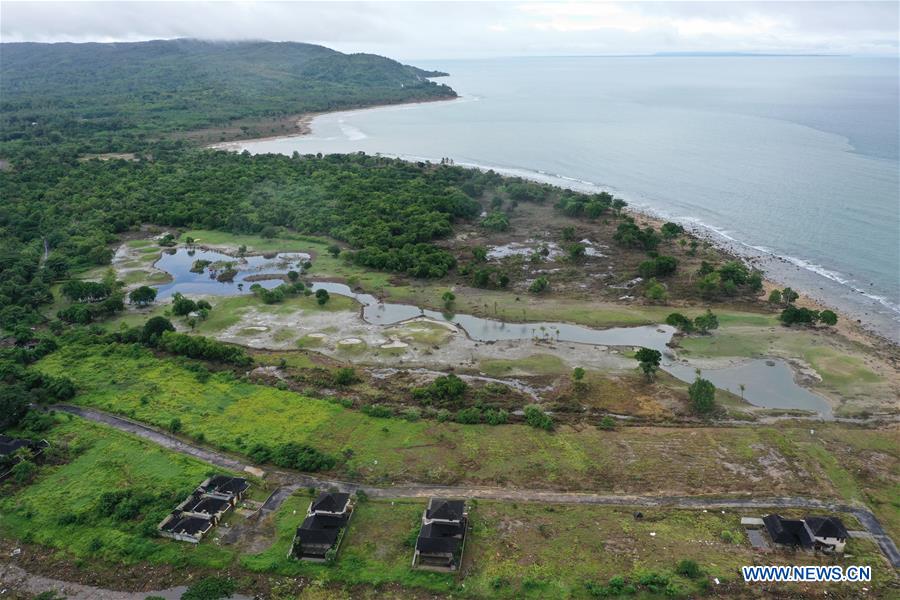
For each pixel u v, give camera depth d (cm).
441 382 9856
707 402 9144
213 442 8600
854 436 8656
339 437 8738
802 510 7244
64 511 7325
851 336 11619
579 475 7912
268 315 12950
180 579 6419
